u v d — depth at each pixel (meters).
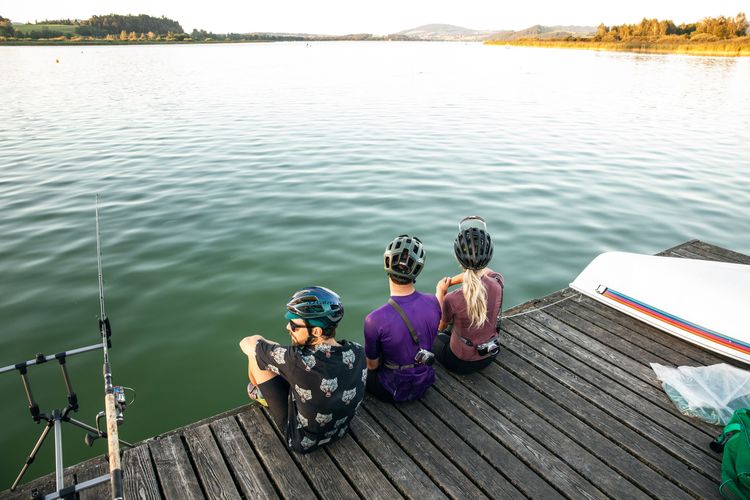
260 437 3.40
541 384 4.05
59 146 16.86
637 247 8.81
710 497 2.99
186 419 4.74
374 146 16.89
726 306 4.57
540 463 3.25
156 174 13.26
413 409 3.70
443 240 8.93
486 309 3.53
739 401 3.72
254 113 24.30
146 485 3.04
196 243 8.77
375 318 3.24
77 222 9.73
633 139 18.48
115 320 6.41
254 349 3.14
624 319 5.11
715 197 11.65
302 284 7.35
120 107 26.44
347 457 3.25
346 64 70.31
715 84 39.41
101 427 4.64
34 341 5.95
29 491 3.09
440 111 25.27
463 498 2.98
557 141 18.02
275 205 10.76
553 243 8.95
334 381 2.79
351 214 10.20
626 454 3.34
